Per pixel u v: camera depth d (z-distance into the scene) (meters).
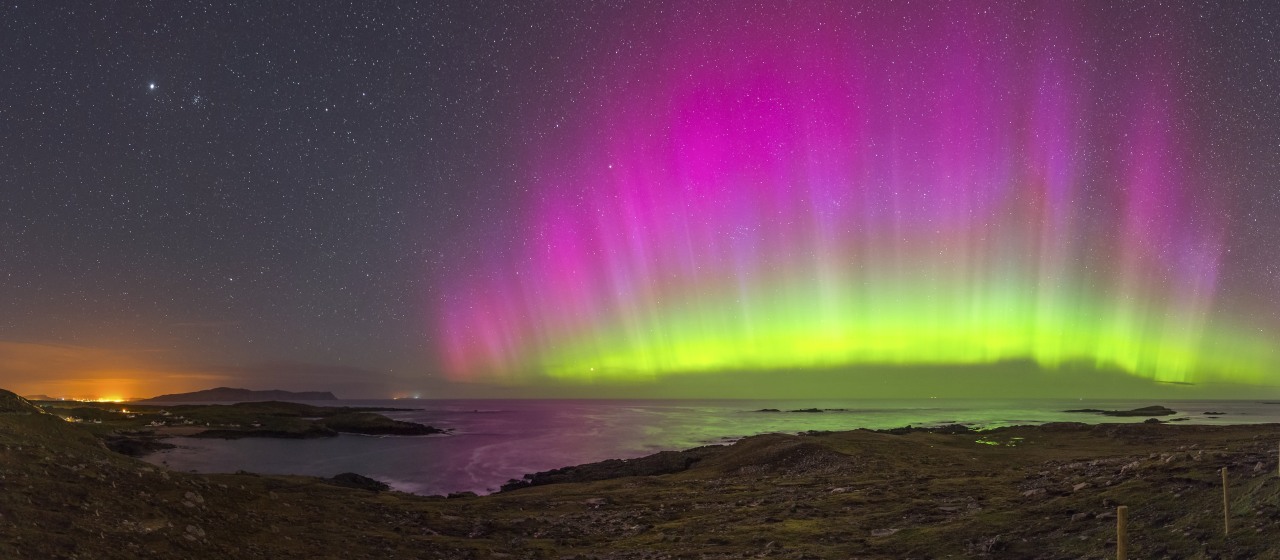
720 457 53.53
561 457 76.94
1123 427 66.38
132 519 17.75
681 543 24.77
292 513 24.83
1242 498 18.50
